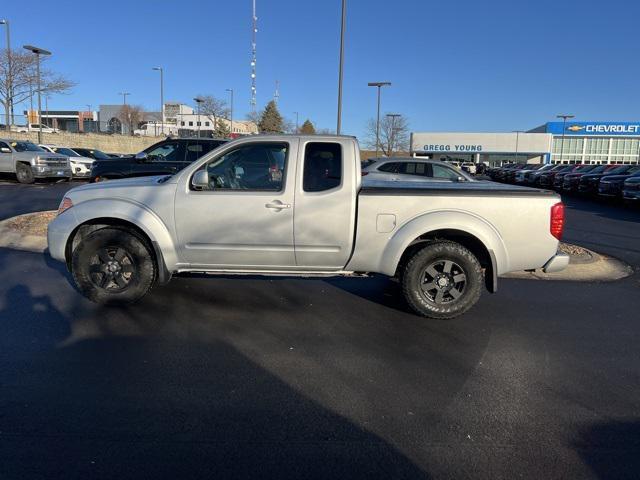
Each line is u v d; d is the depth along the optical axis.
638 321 5.47
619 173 22.02
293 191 5.16
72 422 3.22
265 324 5.10
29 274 6.75
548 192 5.26
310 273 5.42
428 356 4.40
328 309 5.62
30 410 3.36
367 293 6.29
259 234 5.21
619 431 3.25
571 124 72.12
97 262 5.39
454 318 5.42
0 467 2.76
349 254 5.26
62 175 21.42
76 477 2.70
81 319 5.10
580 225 13.84
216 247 5.27
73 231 5.46
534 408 3.53
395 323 5.22
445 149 69.62
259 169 5.29
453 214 5.14
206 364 4.14
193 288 6.29
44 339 4.57
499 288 6.76
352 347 4.56
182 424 3.24
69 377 3.85
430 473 2.79
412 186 5.40
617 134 70.94
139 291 5.39
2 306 5.44
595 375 4.08
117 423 3.23
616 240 11.18
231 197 5.19
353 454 2.95
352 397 3.64
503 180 41.44
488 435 3.17
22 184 20.53
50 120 94.69
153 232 5.22
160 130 86.19
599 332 5.10
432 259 5.18
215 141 11.68
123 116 82.94
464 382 3.91
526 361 4.34
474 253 5.46
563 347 4.68
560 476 2.78
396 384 3.85
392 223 5.17
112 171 11.58
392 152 69.94
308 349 4.49
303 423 3.28
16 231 9.32
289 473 2.77
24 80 35.97
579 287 6.91
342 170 5.18
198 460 2.87
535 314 5.65
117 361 4.15
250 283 6.61
